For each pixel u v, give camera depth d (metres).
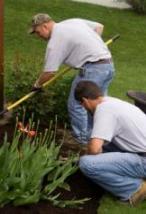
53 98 8.06
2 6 8.21
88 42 7.24
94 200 6.29
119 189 6.28
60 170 6.17
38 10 17.45
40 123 8.11
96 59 7.28
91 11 18.06
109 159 6.11
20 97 8.06
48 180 6.16
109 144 6.52
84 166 6.12
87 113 7.42
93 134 6.02
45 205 5.93
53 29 7.15
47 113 8.06
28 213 5.74
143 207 6.29
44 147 6.17
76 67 7.32
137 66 13.91
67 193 6.30
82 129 7.47
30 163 5.89
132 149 6.21
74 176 6.61
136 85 11.85
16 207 5.80
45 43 14.87
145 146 6.18
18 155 5.87
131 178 6.26
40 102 7.99
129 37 16.47
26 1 17.94
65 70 7.40
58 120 8.15
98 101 6.11
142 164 6.18
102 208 6.17
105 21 17.45
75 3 18.53
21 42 14.75
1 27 8.27
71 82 8.11
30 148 6.24
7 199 5.73
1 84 8.40
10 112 8.34
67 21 7.31
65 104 8.06
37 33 7.22
